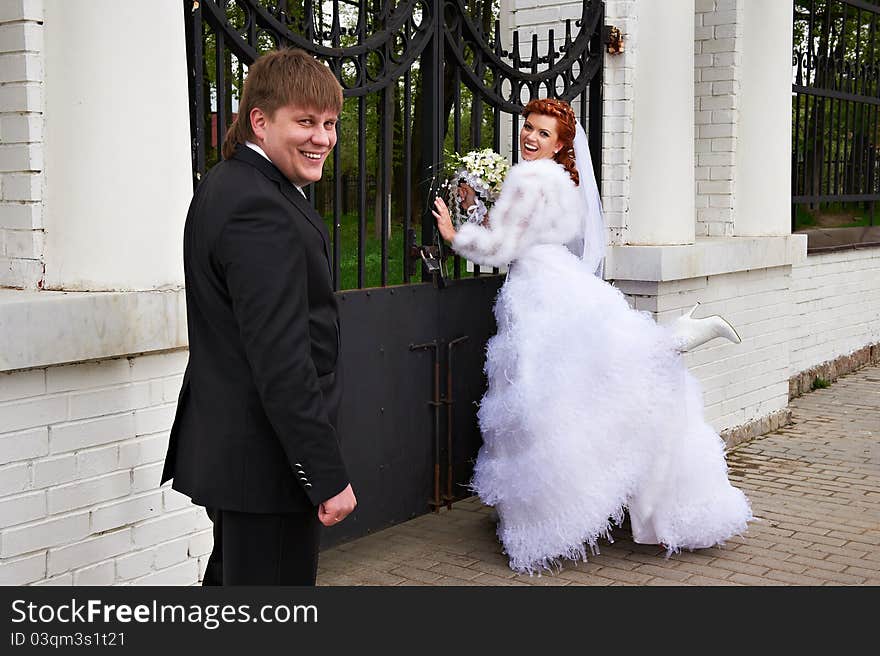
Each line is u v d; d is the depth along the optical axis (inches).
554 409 149.6
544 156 161.2
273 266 81.6
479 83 173.5
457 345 174.9
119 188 112.9
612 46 199.9
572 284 154.8
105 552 113.9
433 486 173.0
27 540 105.7
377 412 158.7
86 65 111.4
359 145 154.9
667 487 154.9
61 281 114.8
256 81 86.6
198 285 86.7
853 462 217.6
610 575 150.9
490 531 169.9
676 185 204.2
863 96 326.6
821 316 303.7
